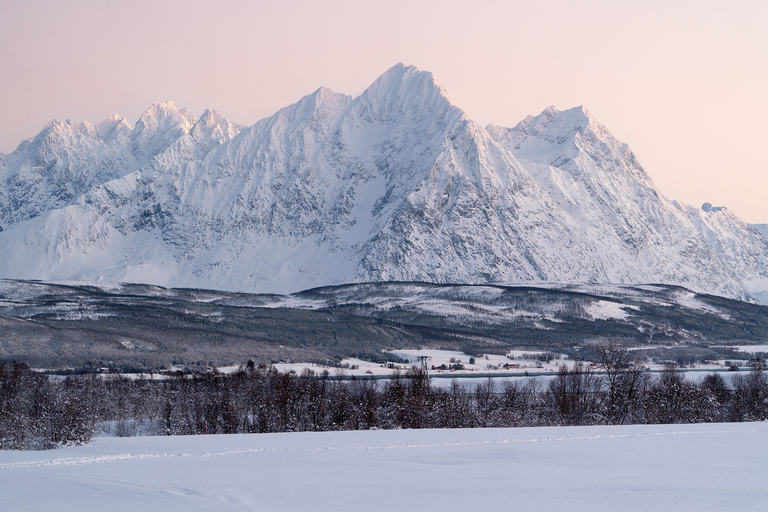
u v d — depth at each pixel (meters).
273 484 69.31
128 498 61.91
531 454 89.88
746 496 64.56
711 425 125.31
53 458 88.69
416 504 61.25
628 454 89.50
